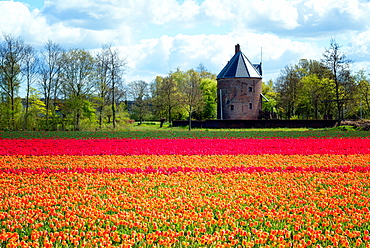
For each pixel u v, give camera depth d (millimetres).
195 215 10961
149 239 9445
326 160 22047
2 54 56094
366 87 84188
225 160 22031
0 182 15867
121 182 15531
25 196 13203
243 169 18641
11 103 57000
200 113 95375
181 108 90812
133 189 14438
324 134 41938
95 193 14148
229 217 11242
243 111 82750
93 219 10852
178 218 10875
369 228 10734
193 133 45406
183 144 29953
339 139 34406
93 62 59625
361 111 89375
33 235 9484
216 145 29234
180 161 21641
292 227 10680
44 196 13281
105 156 23547
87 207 11859
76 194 13703
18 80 57406
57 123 57906
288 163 21109
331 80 72125
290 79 84562
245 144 29922
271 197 13367
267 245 9266
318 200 13266
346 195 13773
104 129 56344
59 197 13961
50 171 18234
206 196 13445
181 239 9758
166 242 9242
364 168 18906
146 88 102562
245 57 85812
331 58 68062
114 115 59812
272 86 114500
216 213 11859
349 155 23938
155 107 95750
